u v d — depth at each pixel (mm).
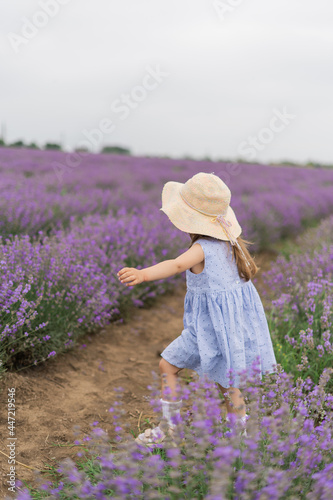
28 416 2617
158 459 1704
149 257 4828
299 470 1626
